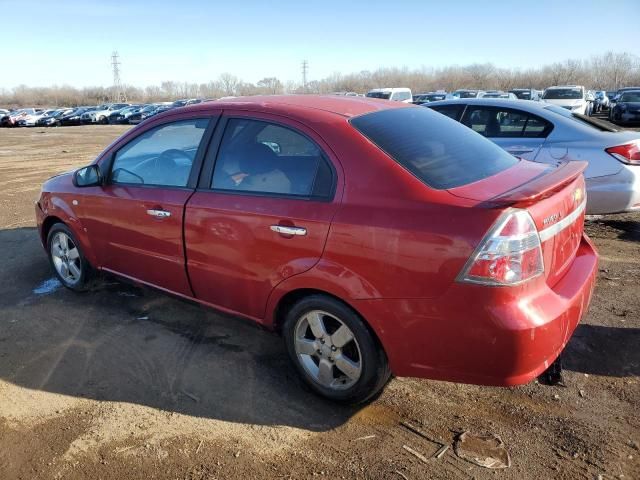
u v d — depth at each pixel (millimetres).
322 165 2840
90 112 43688
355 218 2623
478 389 3123
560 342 2494
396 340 2592
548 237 2492
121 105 51125
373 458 2588
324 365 2959
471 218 2354
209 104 3514
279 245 2910
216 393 3143
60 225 4492
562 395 3033
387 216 2543
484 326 2342
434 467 2516
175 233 3465
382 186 2629
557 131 6043
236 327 3961
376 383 2795
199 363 3471
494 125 6504
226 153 3289
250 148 3178
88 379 3311
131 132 3926
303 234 2795
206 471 2531
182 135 3564
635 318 3902
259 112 3193
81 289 4539
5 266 5367
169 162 3615
